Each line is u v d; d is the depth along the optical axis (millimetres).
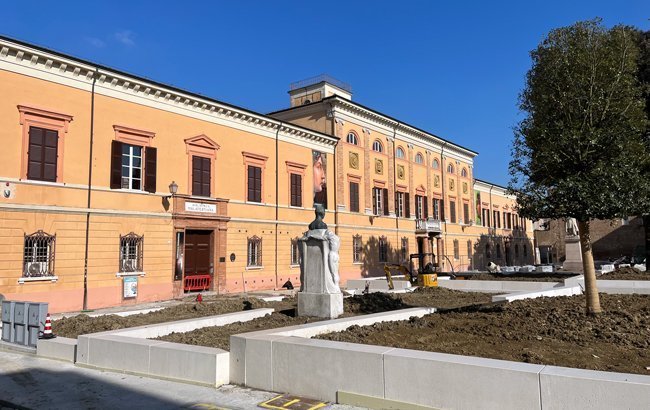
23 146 20062
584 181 10773
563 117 11742
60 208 20891
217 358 8289
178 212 25703
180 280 25625
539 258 80188
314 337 9242
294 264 33844
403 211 46531
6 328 12781
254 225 30906
